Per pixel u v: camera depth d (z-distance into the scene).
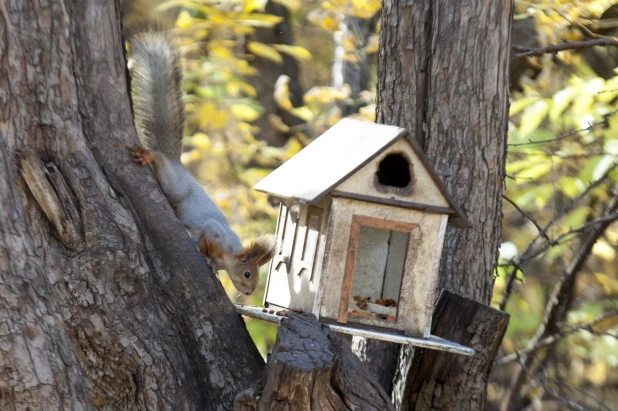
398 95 8.01
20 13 5.93
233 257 8.10
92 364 5.88
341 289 5.95
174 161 8.05
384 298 6.43
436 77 7.80
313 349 5.28
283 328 5.51
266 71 16.16
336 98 13.00
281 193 6.34
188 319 6.39
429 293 6.08
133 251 6.07
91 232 5.93
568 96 10.45
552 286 15.00
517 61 13.18
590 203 12.74
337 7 12.86
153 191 6.60
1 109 5.81
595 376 14.81
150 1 16.70
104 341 5.89
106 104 6.49
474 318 6.97
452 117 7.74
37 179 5.75
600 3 10.71
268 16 12.69
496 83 7.76
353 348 8.46
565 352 15.15
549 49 9.35
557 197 13.91
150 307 6.11
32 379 4.84
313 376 5.07
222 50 13.05
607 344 13.86
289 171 6.73
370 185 5.93
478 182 7.73
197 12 13.84
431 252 6.07
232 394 6.34
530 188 11.91
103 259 5.92
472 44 7.72
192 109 13.22
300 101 16.56
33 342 4.87
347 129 6.75
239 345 6.50
